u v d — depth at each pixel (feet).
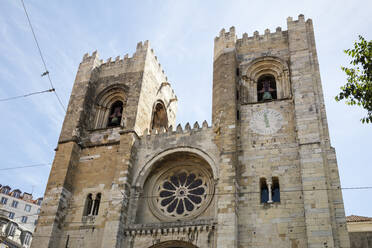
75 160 134.51
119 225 112.88
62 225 121.49
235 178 111.34
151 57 160.35
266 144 119.24
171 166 129.80
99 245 114.32
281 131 120.78
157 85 161.48
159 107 166.20
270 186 110.93
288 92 131.64
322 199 99.40
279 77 137.28
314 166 105.60
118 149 132.67
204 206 117.39
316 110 116.57
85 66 159.22
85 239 116.88
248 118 127.13
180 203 122.52
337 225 96.68
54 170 130.93
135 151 130.93
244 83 137.59
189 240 107.14
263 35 146.61
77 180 131.13
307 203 99.96
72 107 147.64
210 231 106.93
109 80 156.25
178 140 129.18
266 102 129.49
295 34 137.18
